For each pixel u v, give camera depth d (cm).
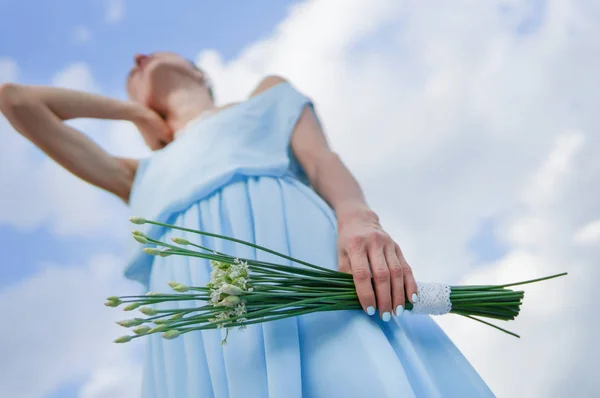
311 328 125
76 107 178
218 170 147
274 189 147
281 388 114
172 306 137
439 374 128
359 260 127
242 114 162
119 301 111
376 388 113
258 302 118
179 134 181
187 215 144
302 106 169
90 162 175
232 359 121
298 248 139
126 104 186
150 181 158
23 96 171
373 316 126
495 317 135
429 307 127
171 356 132
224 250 138
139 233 116
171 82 190
